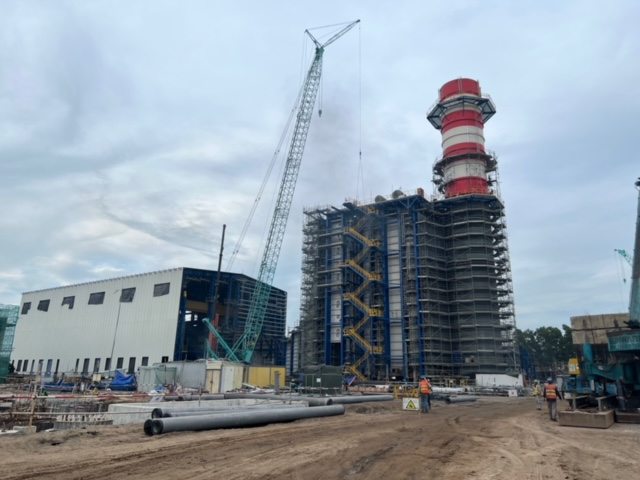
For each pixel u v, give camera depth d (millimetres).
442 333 75562
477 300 74562
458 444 14883
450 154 82625
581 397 24297
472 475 10297
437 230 81562
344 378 65062
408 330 75688
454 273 78500
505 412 28844
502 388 58219
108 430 17016
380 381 70188
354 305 78875
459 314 75438
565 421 20109
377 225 83750
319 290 86750
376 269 81312
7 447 13055
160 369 56094
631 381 21938
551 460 12102
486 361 71750
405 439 16000
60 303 98062
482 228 78312
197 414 19844
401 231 80375
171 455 12164
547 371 125625
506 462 11812
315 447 13930
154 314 80750
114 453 12336
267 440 15281
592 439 16031
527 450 13688
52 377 68875
